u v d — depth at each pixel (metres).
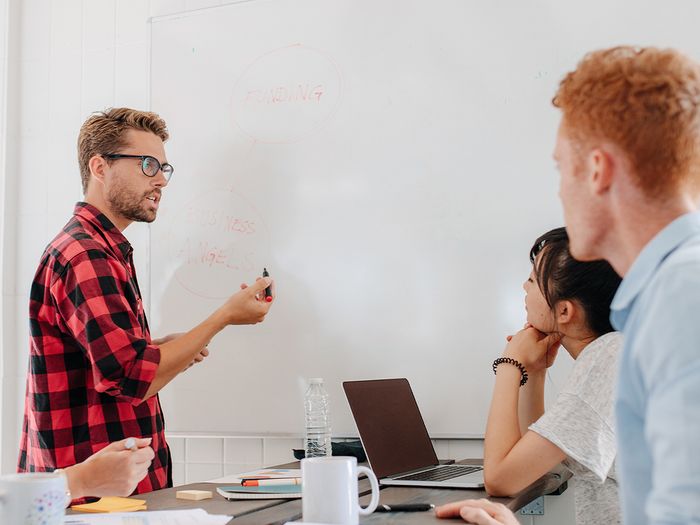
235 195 2.32
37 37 2.65
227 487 1.46
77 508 1.31
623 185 0.77
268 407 2.22
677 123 0.74
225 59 2.36
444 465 1.83
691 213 0.75
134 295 1.82
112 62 2.54
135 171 1.95
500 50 2.03
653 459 0.69
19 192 2.62
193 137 2.38
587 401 1.35
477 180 2.04
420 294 2.07
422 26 2.12
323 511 1.06
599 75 0.79
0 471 2.50
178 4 2.46
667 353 0.65
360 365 2.12
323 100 2.22
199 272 2.34
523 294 1.97
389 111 2.14
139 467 1.23
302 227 2.22
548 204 1.97
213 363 2.30
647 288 0.72
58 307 1.73
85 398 1.79
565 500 1.91
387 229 2.12
